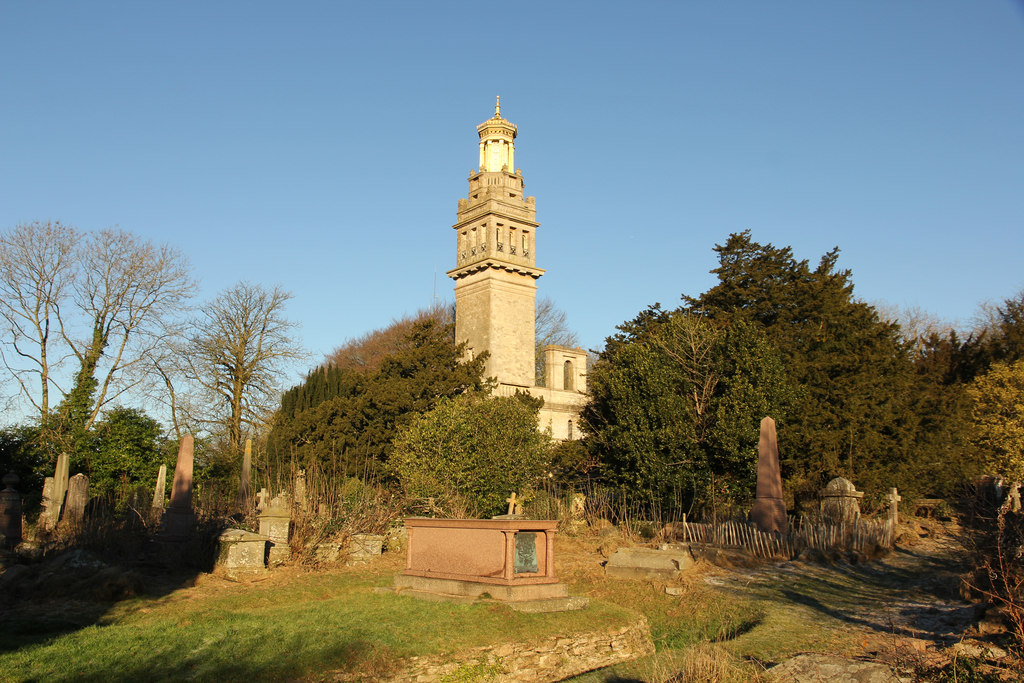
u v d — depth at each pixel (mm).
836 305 38188
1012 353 44562
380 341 72000
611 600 18312
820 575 20391
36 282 36531
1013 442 35438
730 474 31406
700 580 19984
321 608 14031
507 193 50906
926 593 17734
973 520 21109
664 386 32281
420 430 29531
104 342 38625
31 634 12000
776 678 10336
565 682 12070
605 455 35062
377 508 23938
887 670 10156
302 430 35719
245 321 48094
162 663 10453
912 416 33562
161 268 39562
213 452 43125
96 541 19359
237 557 17875
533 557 15547
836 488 26297
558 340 70062
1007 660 9914
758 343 32281
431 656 11414
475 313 50281
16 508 22953
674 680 11359
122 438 36844
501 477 28500
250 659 10742
